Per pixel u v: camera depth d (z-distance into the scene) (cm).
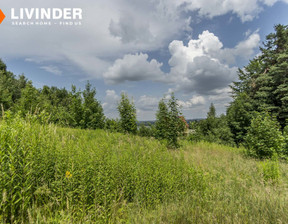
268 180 502
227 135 2002
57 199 233
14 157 220
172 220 267
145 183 325
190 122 1870
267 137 872
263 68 2380
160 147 669
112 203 270
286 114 1861
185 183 398
